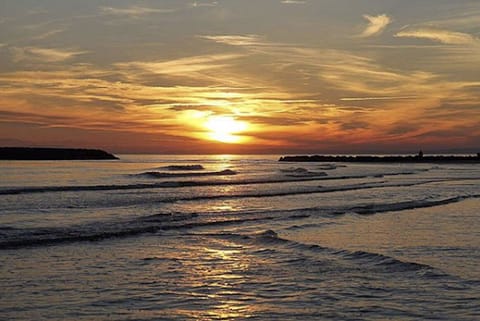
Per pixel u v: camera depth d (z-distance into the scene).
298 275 14.39
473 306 11.42
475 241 19.81
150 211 28.75
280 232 22.25
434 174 87.50
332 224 24.59
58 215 26.28
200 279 14.02
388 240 20.12
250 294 12.57
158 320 10.64
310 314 11.02
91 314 10.93
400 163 183.12
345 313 11.05
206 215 27.48
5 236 19.69
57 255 16.86
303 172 83.06
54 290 12.69
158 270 15.03
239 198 37.75
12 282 13.34
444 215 28.22
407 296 12.21
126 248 18.33
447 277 13.93
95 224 23.30
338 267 15.33
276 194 41.28
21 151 171.50
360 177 72.50
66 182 53.25
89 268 15.13
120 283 13.49
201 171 82.94
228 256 17.06
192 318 10.80
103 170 86.81
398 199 38.06
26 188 42.84
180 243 19.42
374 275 14.29
